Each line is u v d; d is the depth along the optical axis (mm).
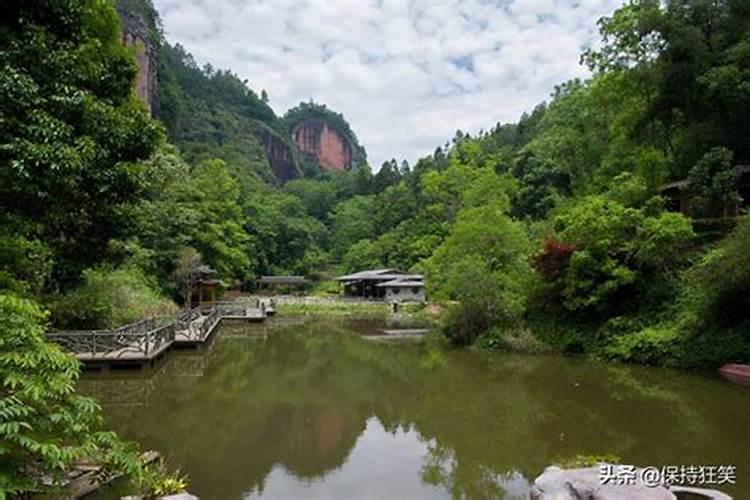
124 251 10781
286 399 13539
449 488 7875
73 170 7203
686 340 15805
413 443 10047
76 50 8094
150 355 16281
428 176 47375
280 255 67188
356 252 64250
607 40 25938
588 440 9898
